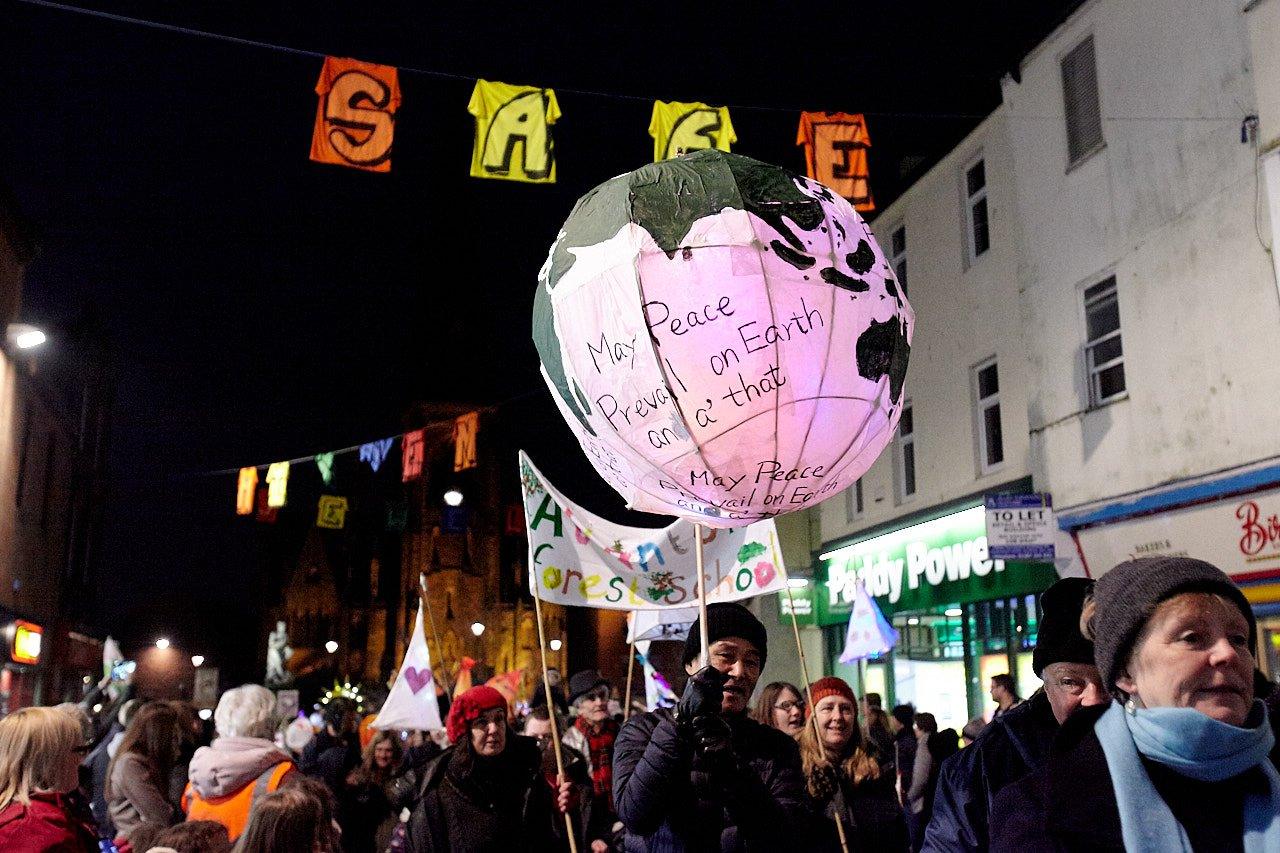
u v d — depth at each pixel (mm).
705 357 2893
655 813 3344
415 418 80562
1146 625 1834
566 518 5164
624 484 3324
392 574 86625
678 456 3020
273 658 80500
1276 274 9391
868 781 4855
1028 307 13312
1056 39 12797
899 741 9461
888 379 3092
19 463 20344
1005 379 14023
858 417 3029
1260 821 1727
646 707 9617
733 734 3643
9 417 19000
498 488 80938
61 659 26953
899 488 16812
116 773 5547
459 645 75188
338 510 25703
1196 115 10453
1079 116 12438
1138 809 1759
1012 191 13867
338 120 7336
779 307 2891
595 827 6535
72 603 29359
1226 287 10047
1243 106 9859
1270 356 9492
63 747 3910
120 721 7160
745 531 5250
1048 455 12812
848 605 18000
